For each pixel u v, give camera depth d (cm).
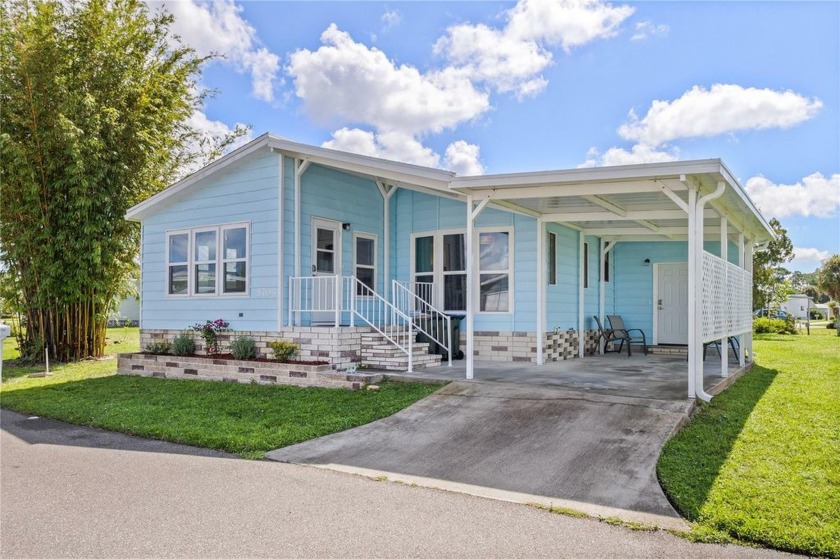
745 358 1170
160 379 1007
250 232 995
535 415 612
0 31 1145
